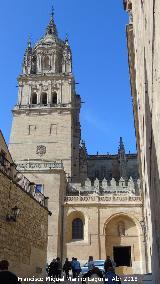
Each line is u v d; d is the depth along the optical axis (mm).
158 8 6930
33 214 23953
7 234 18359
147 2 9227
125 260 51875
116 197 54406
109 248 51875
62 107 71500
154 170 12641
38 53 81000
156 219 14734
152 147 12227
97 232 51812
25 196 21969
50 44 82250
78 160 76500
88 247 50688
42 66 79625
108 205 53562
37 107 71875
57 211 52156
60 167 56188
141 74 15273
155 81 8344
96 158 95688
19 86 75375
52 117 70812
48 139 68688
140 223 52094
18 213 19578
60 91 74438
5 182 18188
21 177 23172
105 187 61000
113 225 53219
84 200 54562
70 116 70938
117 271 48062
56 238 50000
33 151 67688
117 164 91250
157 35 7352
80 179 78625
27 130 69812
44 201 28578
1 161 20516
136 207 53250
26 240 21984
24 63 79438
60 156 66938
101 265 32656
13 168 21438
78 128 81188
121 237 52344
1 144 24219
